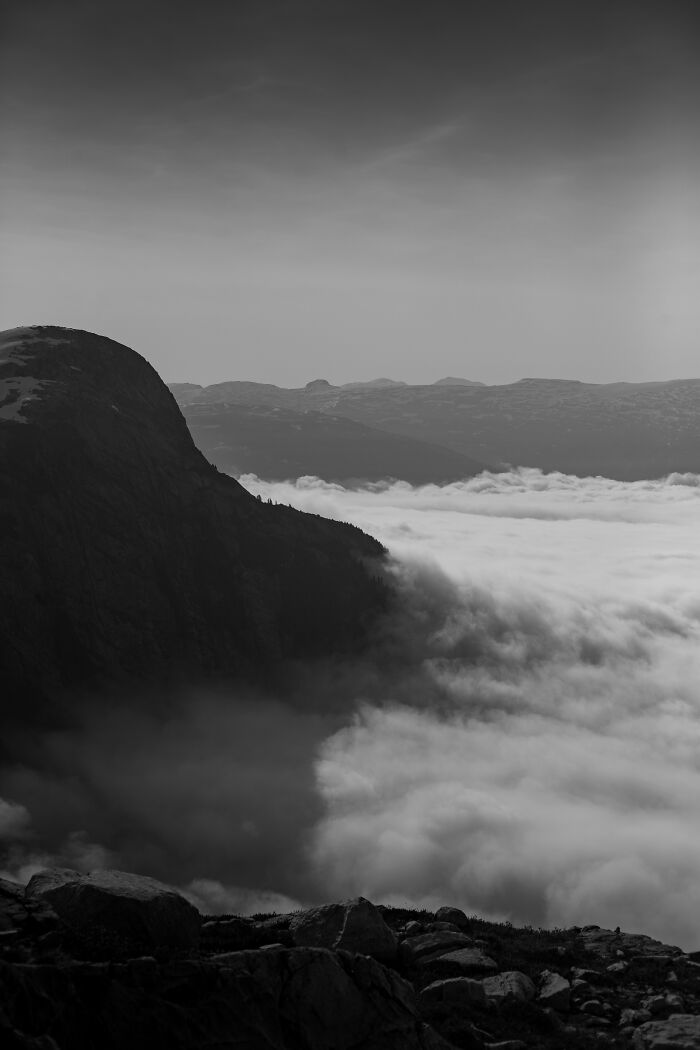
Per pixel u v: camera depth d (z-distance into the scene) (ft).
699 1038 84.99
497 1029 85.71
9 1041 61.72
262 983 75.87
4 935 77.30
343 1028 76.59
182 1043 69.56
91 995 69.21
